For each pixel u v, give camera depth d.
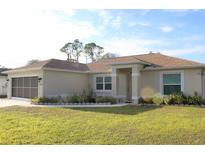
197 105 18.61
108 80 24.80
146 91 21.91
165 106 18.45
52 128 9.98
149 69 21.45
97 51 61.25
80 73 25.77
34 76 23.75
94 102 21.67
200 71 19.16
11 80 27.86
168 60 22.23
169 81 20.72
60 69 23.22
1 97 32.41
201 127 10.13
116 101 21.66
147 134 9.02
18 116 13.34
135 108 17.31
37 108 17.17
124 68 22.73
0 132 9.30
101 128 9.99
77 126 10.38
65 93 24.02
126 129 9.80
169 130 9.59
